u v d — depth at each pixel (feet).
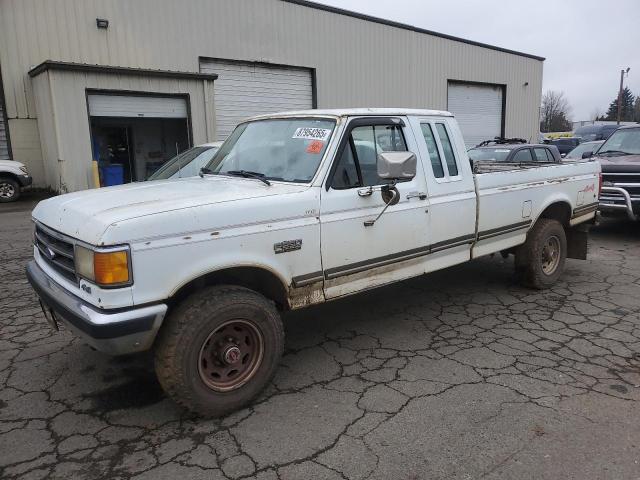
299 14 65.82
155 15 55.26
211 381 10.83
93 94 48.37
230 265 10.69
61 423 10.85
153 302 9.84
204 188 12.27
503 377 12.62
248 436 10.30
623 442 9.89
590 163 21.67
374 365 13.44
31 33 49.57
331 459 9.50
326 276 12.55
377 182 13.74
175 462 9.49
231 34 60.39
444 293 19.63
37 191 52.01
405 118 14.66
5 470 9.27
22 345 14.83
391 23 75.92
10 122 50.34
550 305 18.04
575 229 21.66
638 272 22.33
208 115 55.26
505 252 20.03
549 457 9.46
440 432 10.30
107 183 54.70
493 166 22.57
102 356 14.10
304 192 12.06
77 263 10.05
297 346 14.80
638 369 13.01
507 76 96.94
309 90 68.90
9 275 22.11
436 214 14.96
